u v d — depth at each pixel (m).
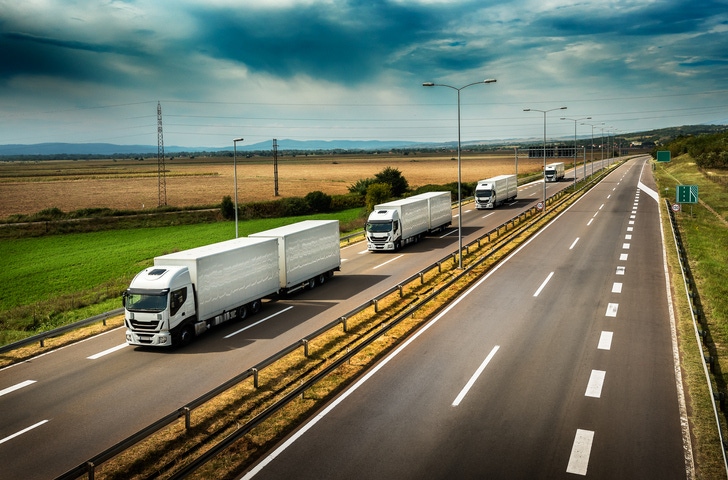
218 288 24.41
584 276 31.88
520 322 23.64
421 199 47.12
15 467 13.14
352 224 62.47
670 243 41.50
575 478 11.80
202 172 190.88
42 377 19.47
